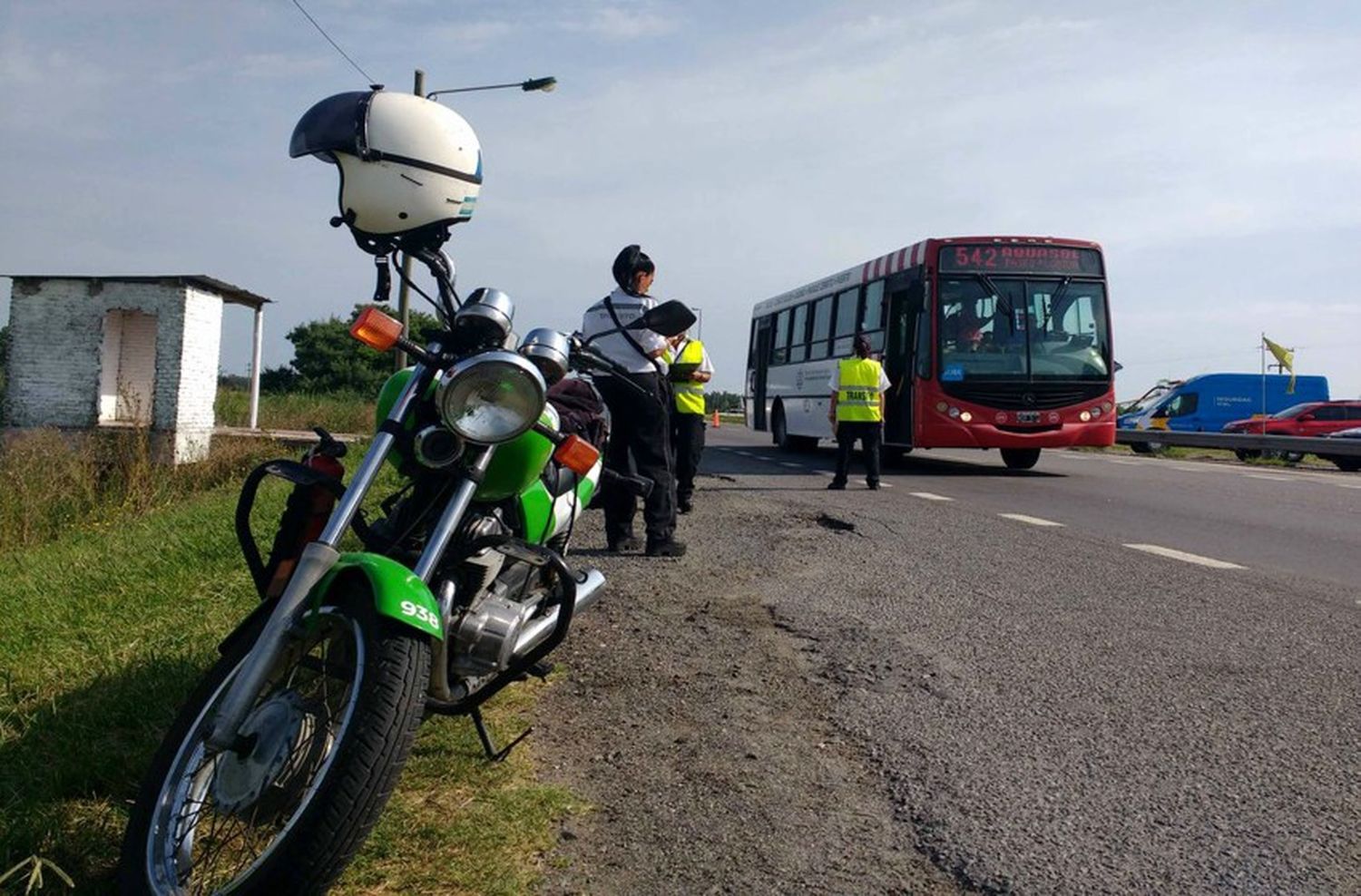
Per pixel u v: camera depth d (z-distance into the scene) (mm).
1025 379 17016
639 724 4609
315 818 2693
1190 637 6219
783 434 24734
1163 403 41875
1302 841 3646
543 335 3635
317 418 27641
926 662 5594
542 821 3605
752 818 3748
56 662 5254
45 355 21406
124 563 8023
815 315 22750
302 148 3746
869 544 9203
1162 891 3305
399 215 3691
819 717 4758
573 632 5992
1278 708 4965
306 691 3135
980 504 12703
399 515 3549
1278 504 13492
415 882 3160
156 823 2914
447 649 3445
